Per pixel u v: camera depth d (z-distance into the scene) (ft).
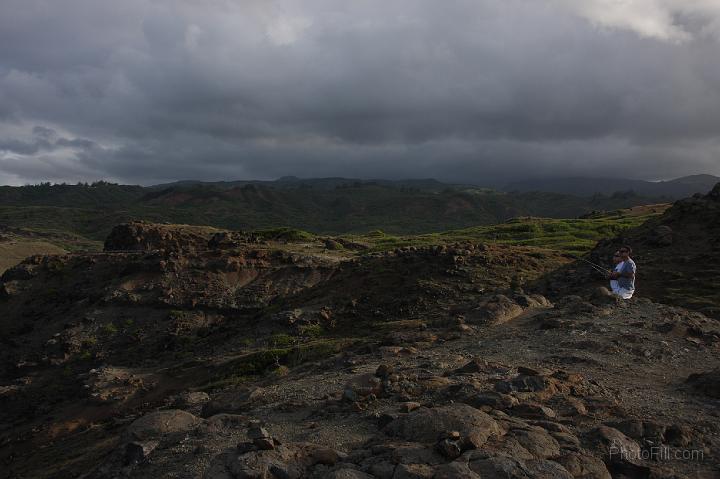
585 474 20.07
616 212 328.49
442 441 21.33
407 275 118.21
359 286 120.57
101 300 161.27
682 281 73.56
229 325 137.69
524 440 22.03
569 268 97.19
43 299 182.19
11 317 176.24
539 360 39.34
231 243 198.18
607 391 30.96
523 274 112.06
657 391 31.73
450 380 32.94
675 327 45.47
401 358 44.55
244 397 36.37
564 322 48.93
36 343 152.66
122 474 25.46
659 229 90.17
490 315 55.93
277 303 135.85
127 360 135.64
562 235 228.63
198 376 100.78
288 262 182.80
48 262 202.90
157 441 27.96
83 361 138.31
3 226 622.54
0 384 139.74
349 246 242.99
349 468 20.93
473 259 119.34
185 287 164.55
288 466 21.85
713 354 40.09
